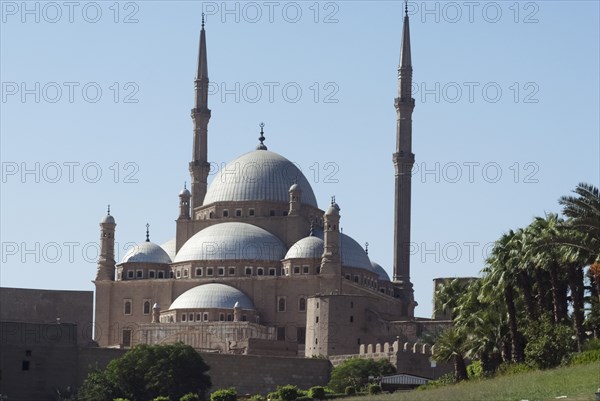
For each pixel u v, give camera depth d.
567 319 172.88
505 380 154.12
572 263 167.25
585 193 162.00
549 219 174.88
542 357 166.12
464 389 152.00
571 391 133.00
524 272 173.50
